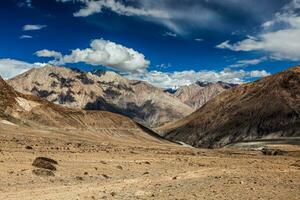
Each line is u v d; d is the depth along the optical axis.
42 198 26.31
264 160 85.38
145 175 43.41
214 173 43.41
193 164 61.41
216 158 82.06
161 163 59.50
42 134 150.75
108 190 30.34
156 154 82.44
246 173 45.56
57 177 38.09
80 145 100.50
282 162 78.19
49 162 44.00
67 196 27.28
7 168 39.31
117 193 28.83
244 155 114.75
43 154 56.34
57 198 26.41
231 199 27.78
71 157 56.19
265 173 47.72
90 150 77.94
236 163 69.12
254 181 38.50
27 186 31.83
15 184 32.34
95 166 47.97
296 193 32.25
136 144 166.88
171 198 27.03
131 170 48.28
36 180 35.16
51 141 109.88
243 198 28.47
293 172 52.34
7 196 26.86
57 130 199.38
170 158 72.19
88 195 27.80
